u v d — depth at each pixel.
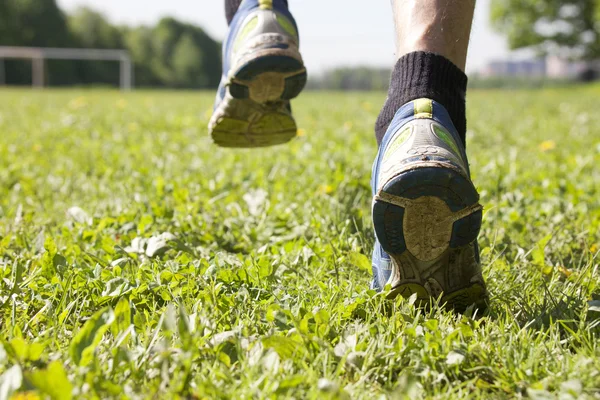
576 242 1.10
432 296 0.80
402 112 0.80
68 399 0.58
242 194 1.41
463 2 0.84
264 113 1.03
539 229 1.17
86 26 29.62
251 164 1.80
